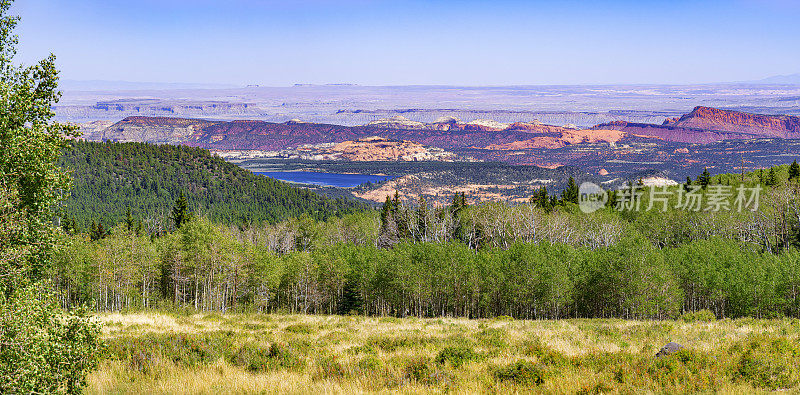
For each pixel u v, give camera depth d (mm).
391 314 79750
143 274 76625
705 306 66812
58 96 15391
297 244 128000
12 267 13180
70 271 66625
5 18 14820
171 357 20109
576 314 66812
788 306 55125
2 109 13586
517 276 63812
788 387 15102
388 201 124750
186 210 112875
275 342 24250
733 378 16094
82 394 15219
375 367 18906
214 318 46562
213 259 72312
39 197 14195
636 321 43594
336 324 40250
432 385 16766
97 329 14227
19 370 11938
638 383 15930
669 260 64312
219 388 16469
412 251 77188
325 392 15680
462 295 70875
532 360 20062
